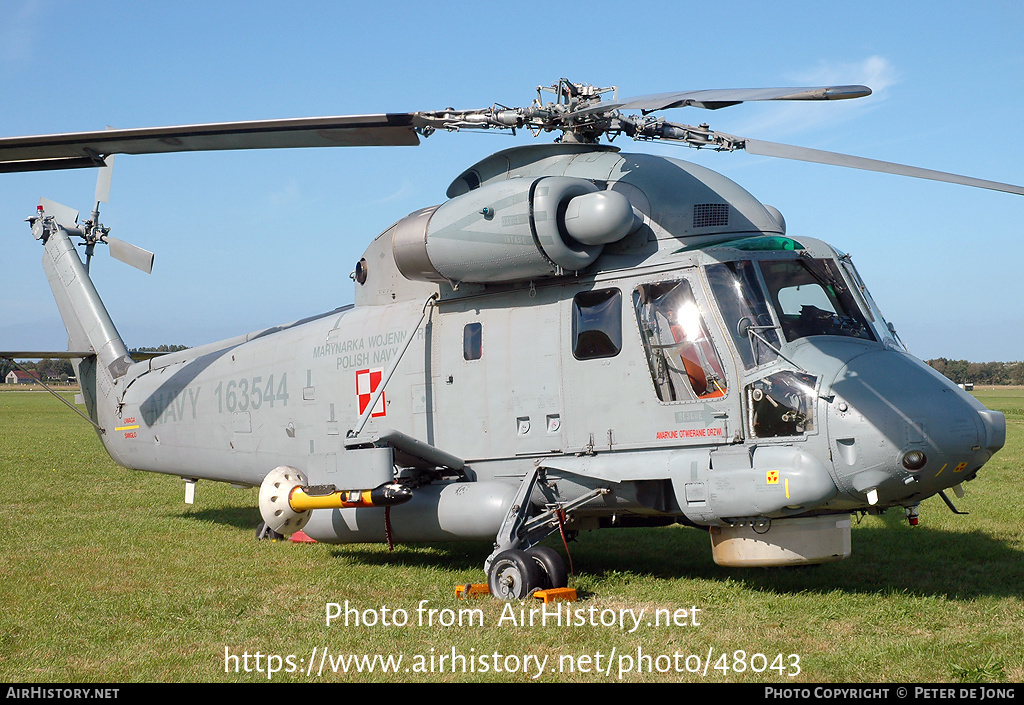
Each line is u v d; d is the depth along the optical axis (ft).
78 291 41.86
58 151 24.85
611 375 23.95
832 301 23.24
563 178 24.14
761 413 21.80
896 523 35.42
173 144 24.52
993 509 38.50
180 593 24.49
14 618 21.93
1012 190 19.74
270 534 34.47
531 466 25.18
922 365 22.39
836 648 18.21
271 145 24.67
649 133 25.21
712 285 22.82
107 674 17.40
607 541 33.19
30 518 39.96
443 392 27.12
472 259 25.09
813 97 17.38
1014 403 165.99
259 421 32.60
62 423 128.26
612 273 24.44
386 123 23.12
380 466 25.13
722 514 21.93
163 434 36.88
